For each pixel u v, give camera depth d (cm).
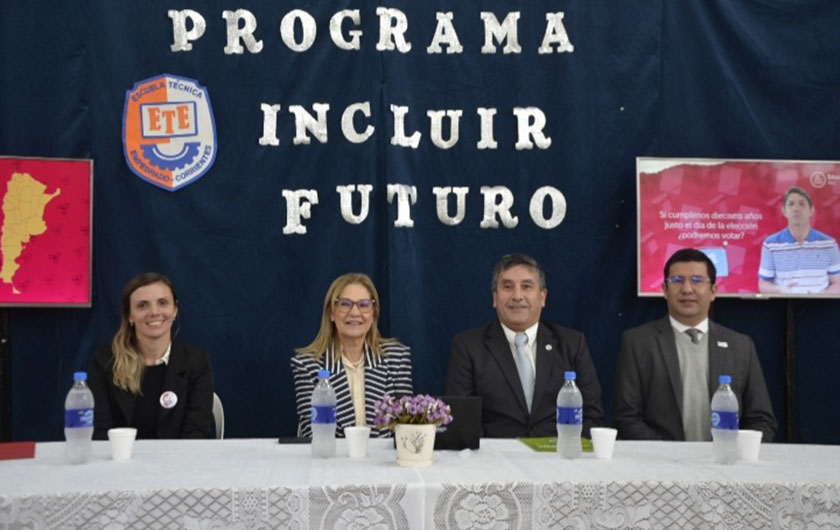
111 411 334
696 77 429
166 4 417
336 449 253
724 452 229
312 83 422
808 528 202
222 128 419
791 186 421
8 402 405
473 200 425
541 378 347
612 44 429
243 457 239
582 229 426
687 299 361
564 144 427
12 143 407
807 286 419
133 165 413
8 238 401
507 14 429
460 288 423
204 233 416
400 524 197
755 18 431
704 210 419
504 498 200
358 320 340
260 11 422
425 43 426
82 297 407
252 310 417
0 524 188
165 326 342
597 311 425
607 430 237
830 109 429
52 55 411
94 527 191
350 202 421
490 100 427
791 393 426
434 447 250
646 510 202
